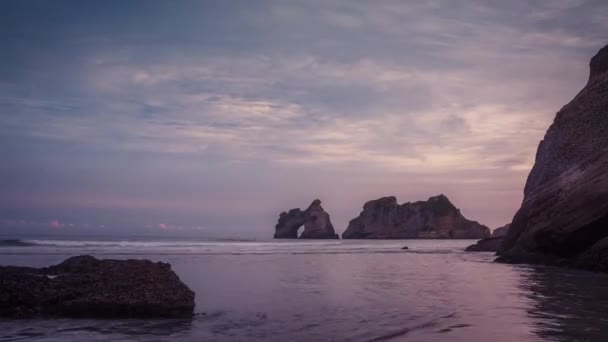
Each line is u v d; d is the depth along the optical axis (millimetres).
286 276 23031
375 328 10977
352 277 22984
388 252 52250
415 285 19625
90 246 48344
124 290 12727
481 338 9992
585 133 32719
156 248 48500
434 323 11539
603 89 33625
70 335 10180
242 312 13023
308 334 10344
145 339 9883
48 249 41781
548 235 30812
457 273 25422
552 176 34031
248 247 57219
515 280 21578
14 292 12188
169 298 12555
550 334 10328
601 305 14250
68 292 12484
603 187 27438
